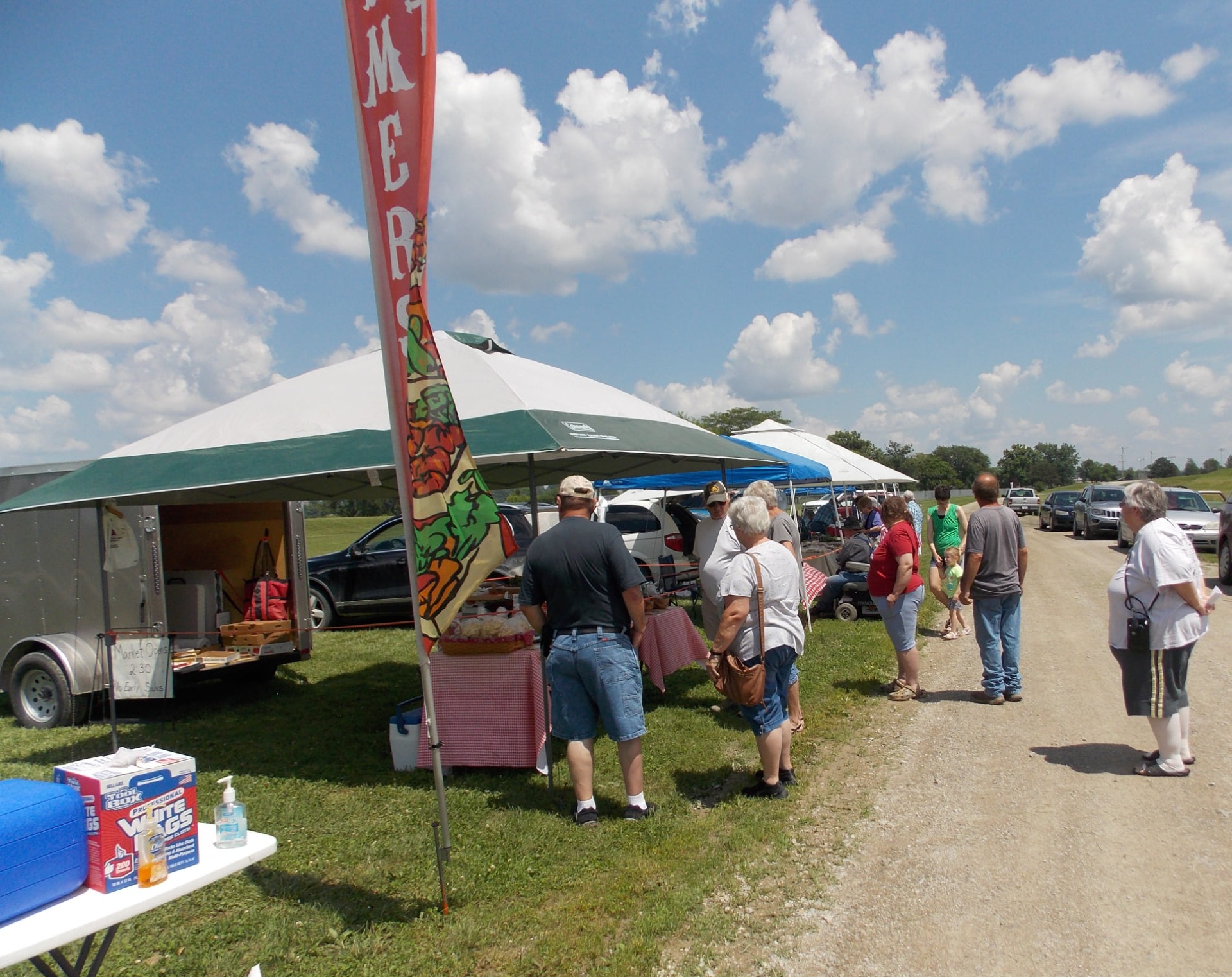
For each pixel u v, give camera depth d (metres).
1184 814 4.27
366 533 12.54
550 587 4.42
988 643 6.55
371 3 3.50
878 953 3.18
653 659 6.59
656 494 14.40
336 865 4.14
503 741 5.33
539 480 9.00
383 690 8.68
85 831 2.28
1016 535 6.49
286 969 3.21
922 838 4.18
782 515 6.66
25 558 7.96
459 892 3.75
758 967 3.12
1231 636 8.95
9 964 1.94
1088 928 3.28
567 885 3.79
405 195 3.50
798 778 5.07
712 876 3.81
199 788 5.54
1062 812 4.39
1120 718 6.02
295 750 6.42
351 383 6.20
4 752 6.80
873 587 6.88
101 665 7.57
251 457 5.44
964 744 5.61
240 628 8.27
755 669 4.51
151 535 7.55
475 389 5.54
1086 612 11.16
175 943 3.45
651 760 5.54
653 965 3.14
